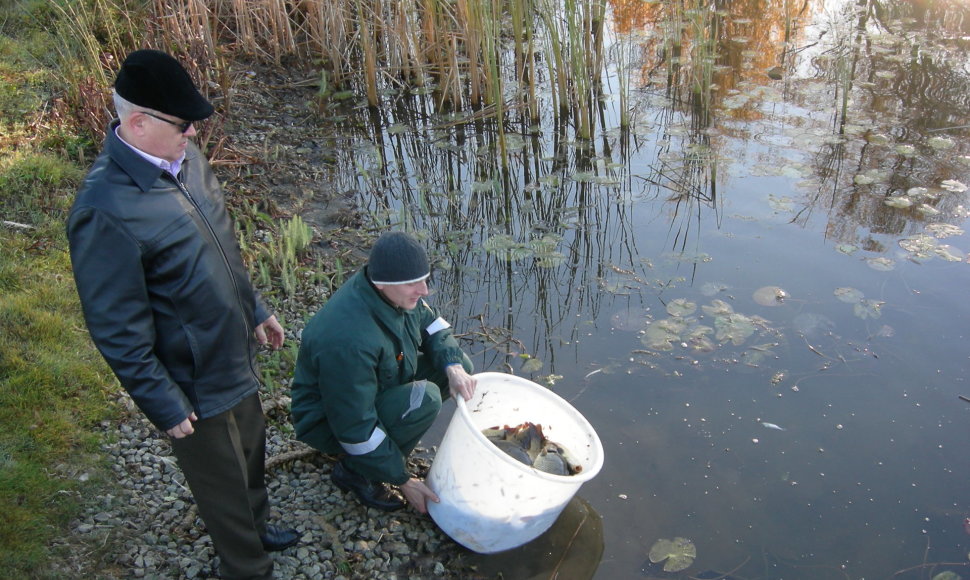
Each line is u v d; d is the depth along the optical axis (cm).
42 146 511
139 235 203
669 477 344
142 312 207
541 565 304
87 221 198
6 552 264
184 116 204
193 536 291
